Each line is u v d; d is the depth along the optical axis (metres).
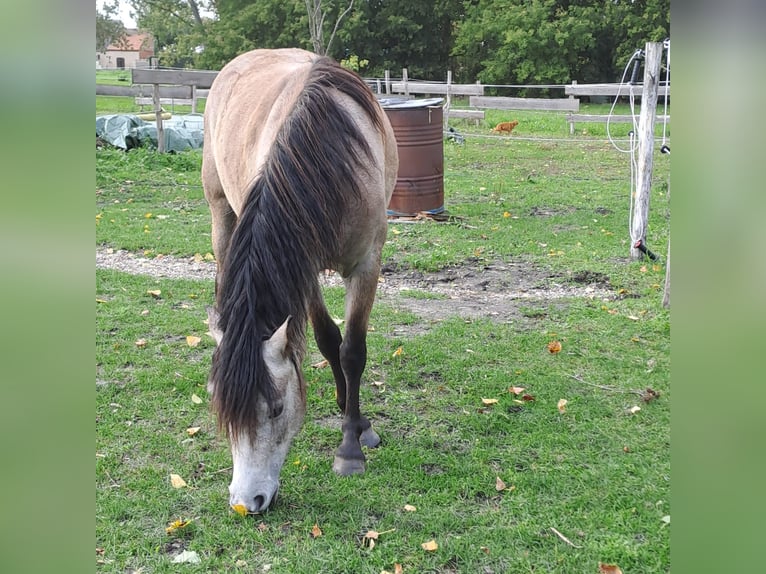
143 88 16.09
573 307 4.70
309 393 3.53
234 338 2.20
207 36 27.22
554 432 3.14
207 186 3.89
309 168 2.48
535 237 6.46
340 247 2.69
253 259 2.32
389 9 27.17
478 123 16.36
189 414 3.29
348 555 2.32
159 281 5.20
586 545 2.36
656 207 7.78
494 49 27.08
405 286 5.23
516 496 2.65
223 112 3.65
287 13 25.92
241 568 2.27
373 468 2.86
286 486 2.72
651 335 4.21
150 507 2.58
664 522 2.46
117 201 7.88
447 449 3.01
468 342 4.12
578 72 26.03
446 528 2.47
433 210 7.03
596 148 12.85
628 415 3.29
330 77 2.83
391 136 3.27
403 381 3.65
